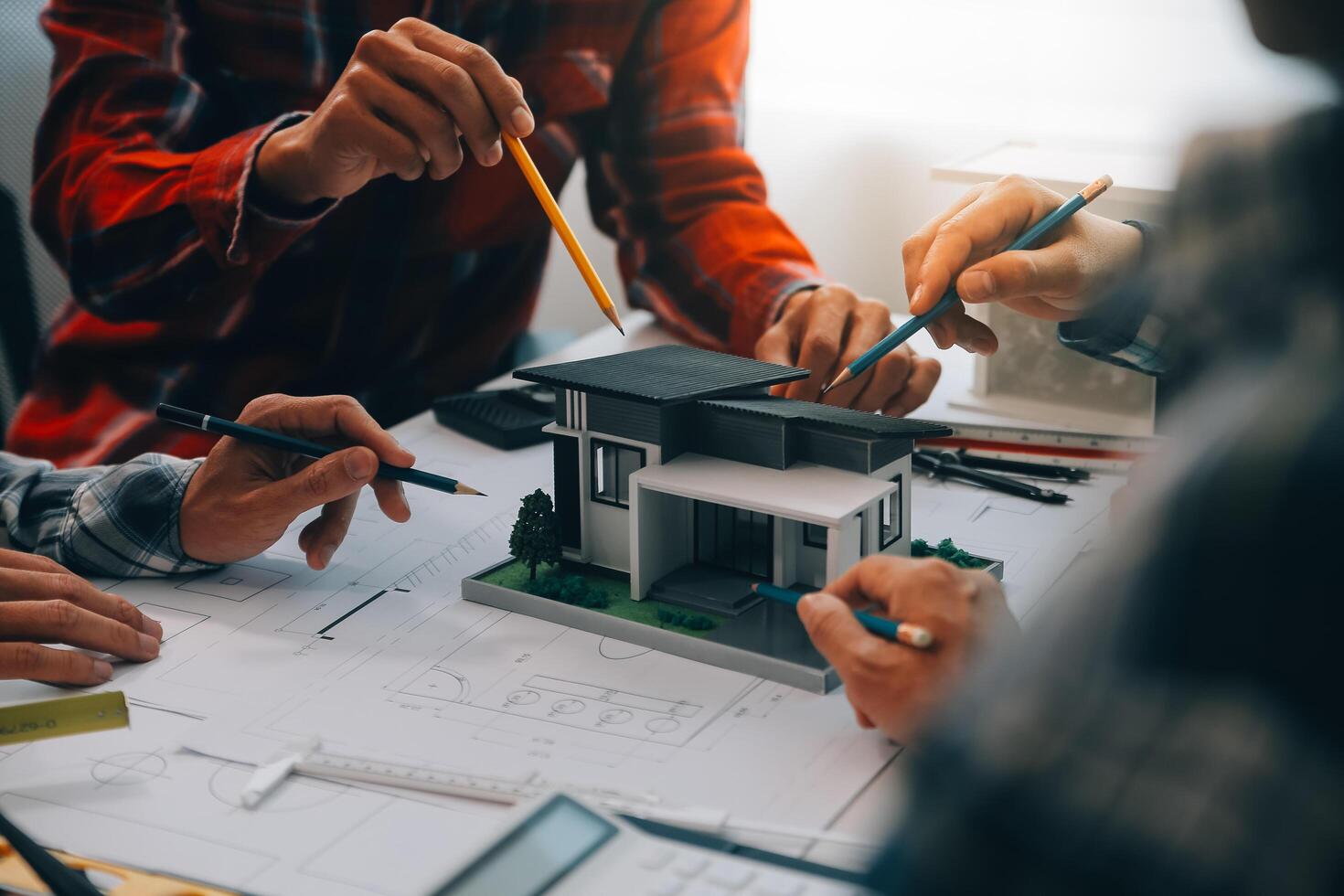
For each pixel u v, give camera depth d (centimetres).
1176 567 33
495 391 152
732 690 88
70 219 150
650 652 94
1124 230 113
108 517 107
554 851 60
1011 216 111
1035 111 204
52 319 180
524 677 91
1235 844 30
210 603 104
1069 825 31
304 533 108
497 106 109
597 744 82
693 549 104
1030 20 201
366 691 89
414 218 177
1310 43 35
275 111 171
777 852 69
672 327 170
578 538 106
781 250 162
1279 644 31
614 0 175
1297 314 34
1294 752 30
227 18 167
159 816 75
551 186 185
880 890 34
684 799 75
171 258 143
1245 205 35
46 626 91
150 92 157
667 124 175
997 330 138
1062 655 34
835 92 219
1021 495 123
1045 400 138
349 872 69
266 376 177
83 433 170
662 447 100
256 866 70
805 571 100
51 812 75
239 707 87
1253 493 32
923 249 112
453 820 74
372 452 103
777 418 97
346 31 170
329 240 173
